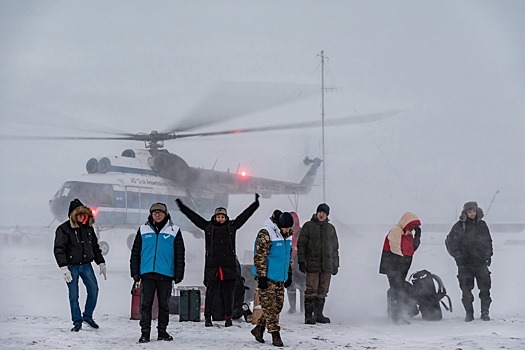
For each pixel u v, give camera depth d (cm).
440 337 778
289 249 733
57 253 796
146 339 731
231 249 878
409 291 987
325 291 955
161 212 752
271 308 721
